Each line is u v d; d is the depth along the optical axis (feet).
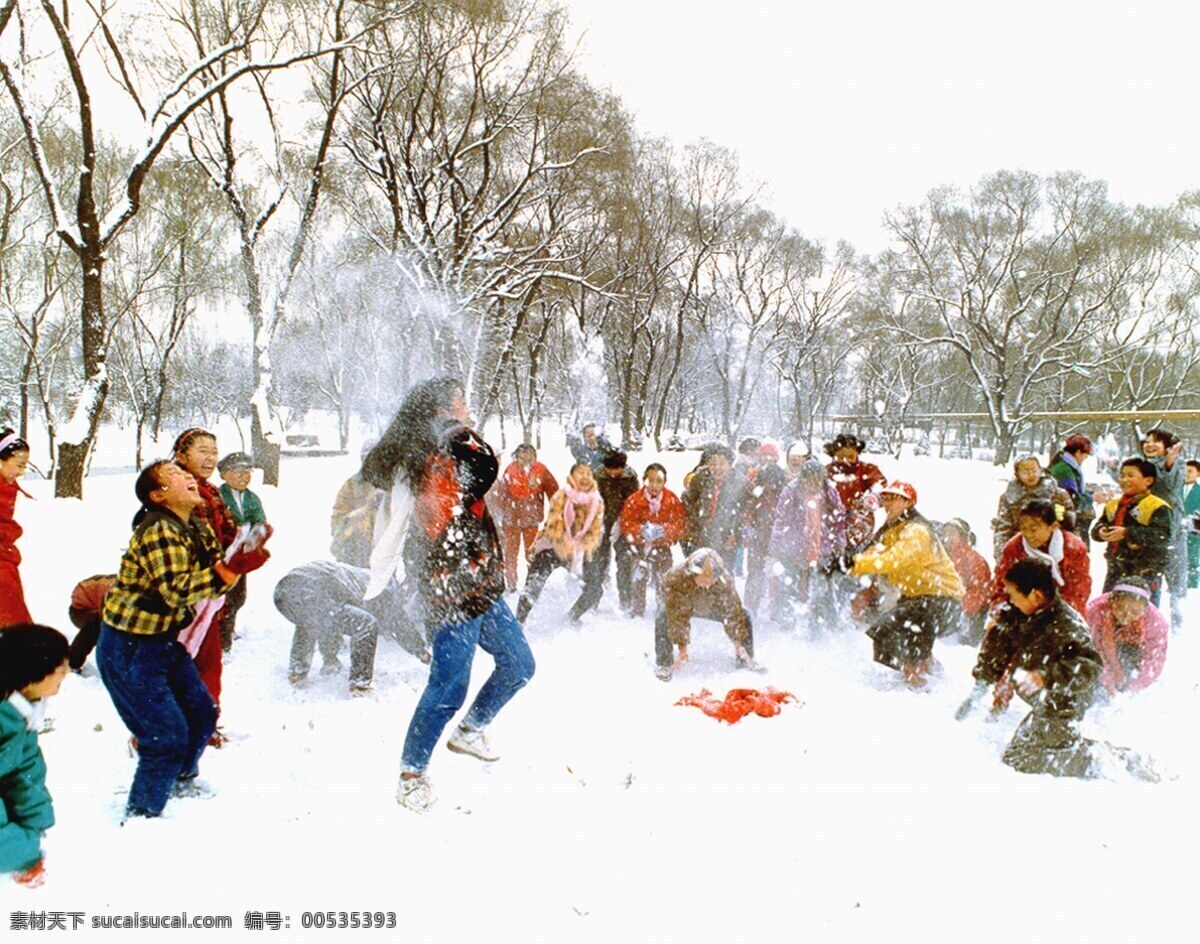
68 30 37.37
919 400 182.19
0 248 61.46
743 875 8.79
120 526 29.07
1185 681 16.03
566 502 19.75
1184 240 117.19
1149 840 9.57
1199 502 24.39
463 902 8.25
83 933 7.54
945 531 19.10
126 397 104.99
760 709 13.67
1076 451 22.40
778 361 142.61
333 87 52.34
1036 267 117.60
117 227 37.47
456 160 73.56
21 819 8.08
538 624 19.99
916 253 121.19
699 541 22.24
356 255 75.97
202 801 10.29
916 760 11.87
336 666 15.72
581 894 8.41
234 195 53.93
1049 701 11.58
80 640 14.34
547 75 73.46
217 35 53.16
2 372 88.38
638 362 137.59
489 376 82.79
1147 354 138.10
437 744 12.24
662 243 111.34
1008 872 8.87
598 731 12.83
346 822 9.76
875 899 8.35
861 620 19.81
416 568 10.80
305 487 44.73
